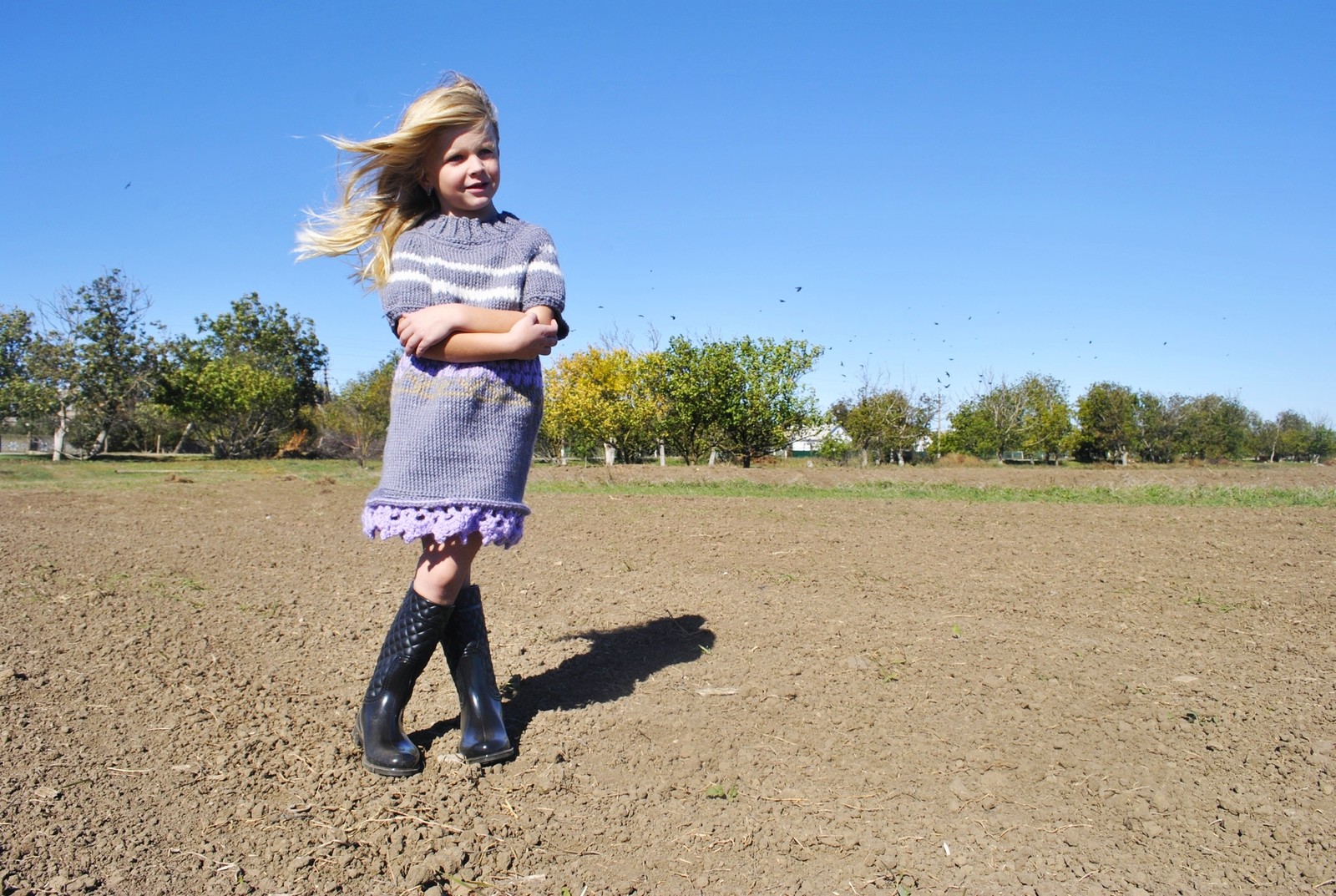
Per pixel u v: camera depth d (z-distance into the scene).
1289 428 59.56
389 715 2.45
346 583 4.94
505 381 2.40
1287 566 5.64
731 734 2.74
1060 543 6.76
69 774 2.34
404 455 2.36
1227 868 2.04
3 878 1.85
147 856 1.98
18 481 16.42
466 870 2.00
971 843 2.15
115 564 5.30
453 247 2.41
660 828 2.21
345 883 1.93
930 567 5.53
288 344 56.16
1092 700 3.04
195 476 18.98
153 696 2.94
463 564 2.44
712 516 8.72
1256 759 2.58
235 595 4.49
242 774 2.39
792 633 3.83
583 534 7.09
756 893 1.95
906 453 38.66
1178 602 4.52
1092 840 2.16
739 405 24.83
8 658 3.24
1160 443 46.53
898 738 2.72
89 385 39.59
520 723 2.81
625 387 28.02
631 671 3.32
